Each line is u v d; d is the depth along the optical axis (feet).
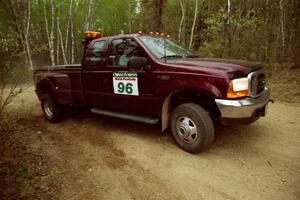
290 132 16.01
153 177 11.75
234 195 10.27
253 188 10.63
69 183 11.63
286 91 26.00
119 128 17.79
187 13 60.59
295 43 37.76
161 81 13.76
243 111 11.89
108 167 12.85
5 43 11.96
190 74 12.80
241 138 15.16
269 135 15.57
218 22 39.55
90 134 17.19
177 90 13.26
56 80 19.22
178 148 14.10
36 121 20.76
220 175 11.59
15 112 22.04
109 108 16.92
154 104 14.35
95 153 14.40
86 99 18.07
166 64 13.69
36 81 21.12
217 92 12.05
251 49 37.63
